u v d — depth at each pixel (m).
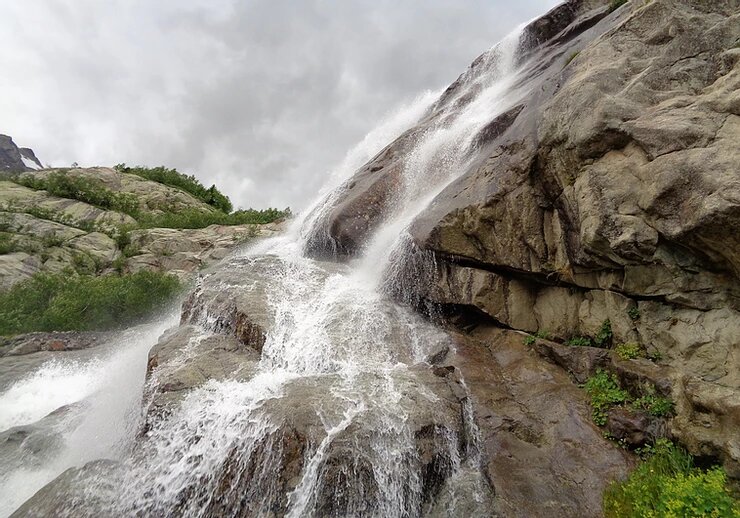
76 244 30.22
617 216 6.66
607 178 6.93
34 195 38.81
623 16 10.40
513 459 6.48
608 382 7.15
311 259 13.29
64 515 6.10
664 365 6.63
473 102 15.35
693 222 5.68
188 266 28.81
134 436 7.85
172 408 7.20
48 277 23.44
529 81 12.91
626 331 7.29
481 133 11.54
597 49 8.52
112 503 6.30
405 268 10.59
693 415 5.89
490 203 8.98
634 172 6.62
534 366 8.22
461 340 9.30
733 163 5.52
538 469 6.28
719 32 7.13
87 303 20.91
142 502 6.34
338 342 8.78
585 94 7.60
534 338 8.73
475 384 7.89
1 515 7.63
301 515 5.73
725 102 6.05
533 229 8.59
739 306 5.93
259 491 6.02
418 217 10.71
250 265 12.42
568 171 7.76
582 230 7.21
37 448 9.37
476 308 9.34
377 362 8.43
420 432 6.54
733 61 6.71
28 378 13.98
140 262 29.02
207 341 9.16
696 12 7.67
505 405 7.46
